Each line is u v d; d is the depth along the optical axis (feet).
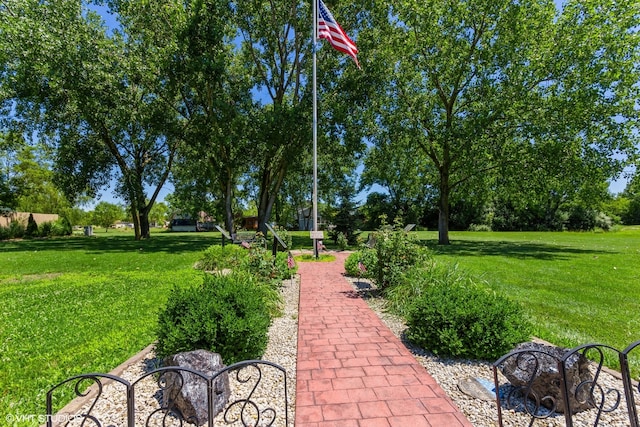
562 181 46.11
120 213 169.07
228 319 10.07
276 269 20.31
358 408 8.13
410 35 48.67
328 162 63.93
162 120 50.47
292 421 7.57
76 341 12.70
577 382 7.82
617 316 15.79
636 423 6.02
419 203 107.24
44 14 44.09
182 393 7.48
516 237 74.79
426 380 9.57
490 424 7.46
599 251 43.34
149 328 14.01
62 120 53.62
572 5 42.55
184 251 46.24
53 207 114.93
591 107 41.14
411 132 50.90
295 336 13.33
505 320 11.02
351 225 55.83
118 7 48.85
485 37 46.80
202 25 45.09
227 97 49.29
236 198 96.68
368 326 14.47
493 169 51.90
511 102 44.06
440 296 12.18
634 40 39.32
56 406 8.16
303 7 50.31
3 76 47.06
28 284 23.61
